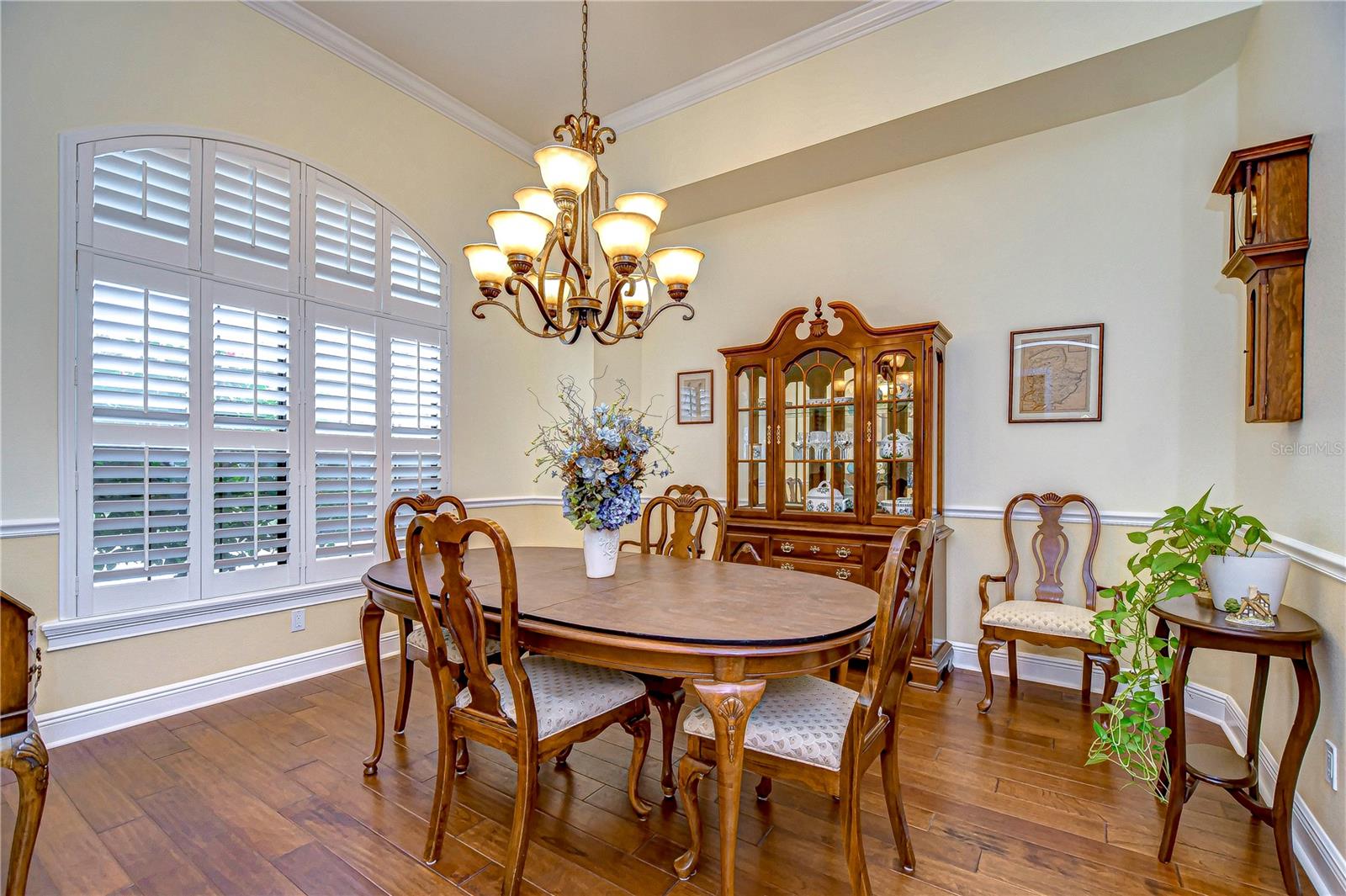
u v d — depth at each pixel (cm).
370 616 211
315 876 160
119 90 243
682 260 217
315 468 306
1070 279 297
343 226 318
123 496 242
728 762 141
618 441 211
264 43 286
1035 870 162
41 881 156
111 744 229
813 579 212
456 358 379
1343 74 161
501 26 301
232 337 274
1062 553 290
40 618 223
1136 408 281
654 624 156
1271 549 205
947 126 298
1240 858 167
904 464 309
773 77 328
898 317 343
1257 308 190
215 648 270
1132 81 262
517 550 273
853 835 141
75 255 231
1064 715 261
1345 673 150
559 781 210
